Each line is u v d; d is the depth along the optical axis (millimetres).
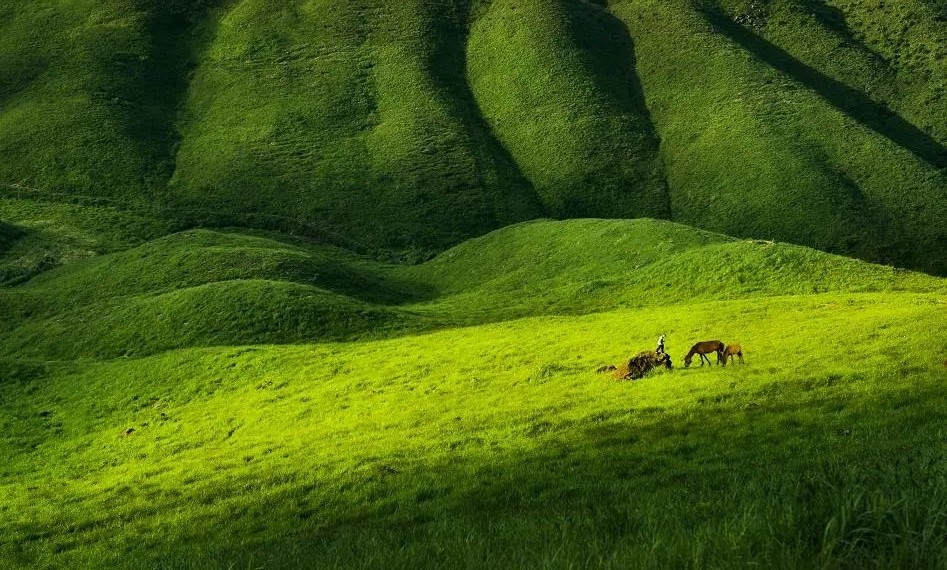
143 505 27484
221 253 113375
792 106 189250
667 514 8086
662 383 31047
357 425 35250
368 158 187875
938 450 11969
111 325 85875
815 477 6508
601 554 5684
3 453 45062
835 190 155500
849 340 33156
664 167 183750
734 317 46906
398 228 162875
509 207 172375
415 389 41188
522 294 100438
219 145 191375
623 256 104875
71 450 44188
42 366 63469
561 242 121812
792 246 80250
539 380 37781
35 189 168875
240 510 23797
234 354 59406
